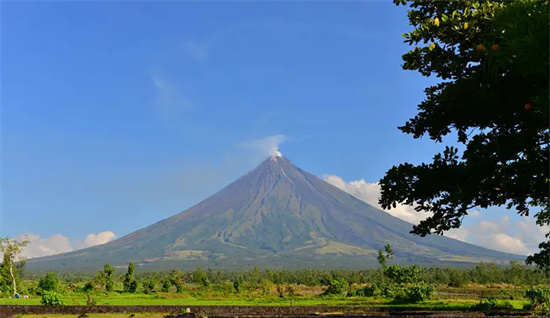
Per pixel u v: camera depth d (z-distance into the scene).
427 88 20.64
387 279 73.38
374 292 53.03
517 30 15.34
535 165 18.78
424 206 19.75
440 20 20.44
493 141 19.83
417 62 21.09
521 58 15.40
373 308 31.88
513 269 84.31
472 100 18.58
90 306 31.94
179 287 65.19
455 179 18.97
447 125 20.52
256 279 98.88
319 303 41.41
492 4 18.62
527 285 73.56
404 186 19.27
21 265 60.34
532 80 17.02
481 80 18.78
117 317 29.45
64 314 31.31
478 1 19.92
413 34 20.42
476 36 19.30
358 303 41.09
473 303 38.59
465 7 20.42
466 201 18.80
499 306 33.75
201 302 44.09
